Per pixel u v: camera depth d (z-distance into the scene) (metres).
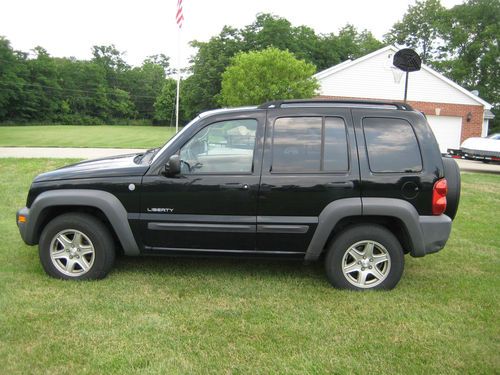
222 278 4.61
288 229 4.20
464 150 15.99
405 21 53.69
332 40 50.38
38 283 4.32
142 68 104.75
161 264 4.99
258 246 4.31
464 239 6.39
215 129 4.30
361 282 4.34
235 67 22.27
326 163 4.20
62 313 3.71
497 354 3.24
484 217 7.86
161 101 87.94
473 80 48.28
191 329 3.51
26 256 5.10
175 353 3.16
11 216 6.96
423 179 4.15
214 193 4.21
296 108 4.31
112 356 3.09
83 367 2.96
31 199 4.45
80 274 4.43
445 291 4.38
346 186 4.14
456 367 3.07
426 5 52.69
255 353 3.18
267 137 4.26
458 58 49.03
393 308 3.96
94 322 3.57
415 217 4.13
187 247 4.36
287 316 3.77
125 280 4.48
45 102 84.38
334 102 4.34
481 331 3.58
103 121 93.94
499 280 4.72
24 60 82.50
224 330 3.50
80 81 90.62
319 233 4.19
